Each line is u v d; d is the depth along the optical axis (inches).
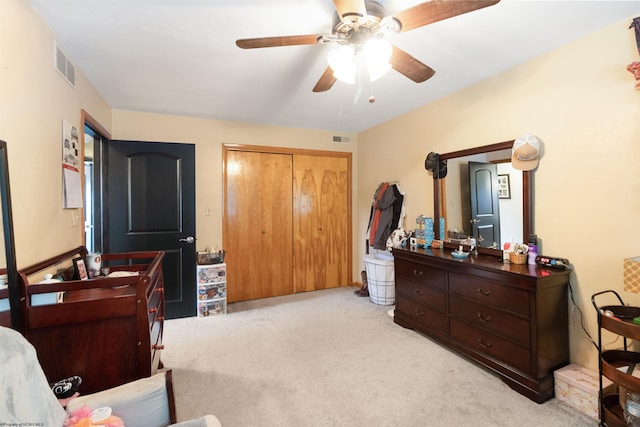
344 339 108.3
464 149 109.0
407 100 122.0
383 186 149.4
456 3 48.3
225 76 98.1
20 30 57.4
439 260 100.5
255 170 157.5
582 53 77.1
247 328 119.2
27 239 59.8
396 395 76.4
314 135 169.5
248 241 156.3
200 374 86.4
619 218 71.4
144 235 127.6
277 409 71.4
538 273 75.8
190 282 133.8
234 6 63.6
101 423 38.5
